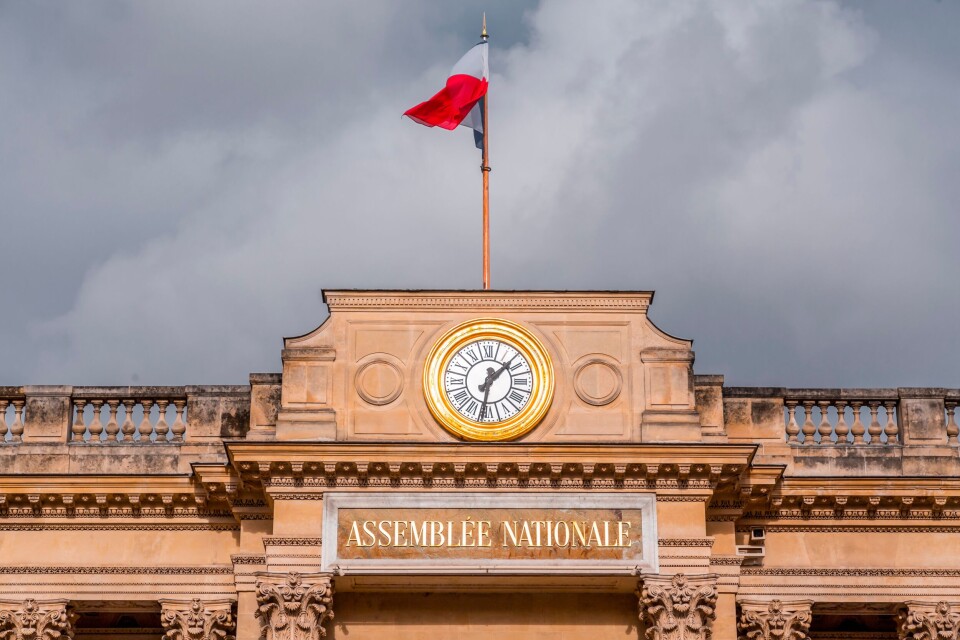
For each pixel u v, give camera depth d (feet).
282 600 155.02
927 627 163.22
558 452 156.66
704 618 155.84
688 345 162.50
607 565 156.46
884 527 165.78
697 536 157.17
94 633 172.86
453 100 181.06
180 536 164.76
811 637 172.35
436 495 157.69
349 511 157.28
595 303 163.53
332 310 163.22
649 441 159.22
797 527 165.78
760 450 166.50
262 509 162.09
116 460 165.58
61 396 167.63
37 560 163.43
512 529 156.97
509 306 163.43
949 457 167.22
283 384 160.97
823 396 168.86
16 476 162.09
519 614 162.09
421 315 163.12
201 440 166.20
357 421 160.35
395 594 162.09
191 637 162.40
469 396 160.76
